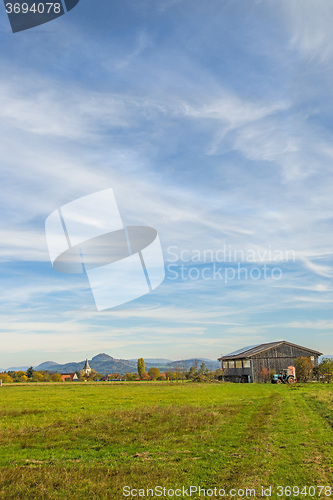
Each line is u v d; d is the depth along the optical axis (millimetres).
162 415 18016
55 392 39188
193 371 81188
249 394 31562
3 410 22078
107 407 23297
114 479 9414
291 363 59438
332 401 24328
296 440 12844
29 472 10023
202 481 9102
